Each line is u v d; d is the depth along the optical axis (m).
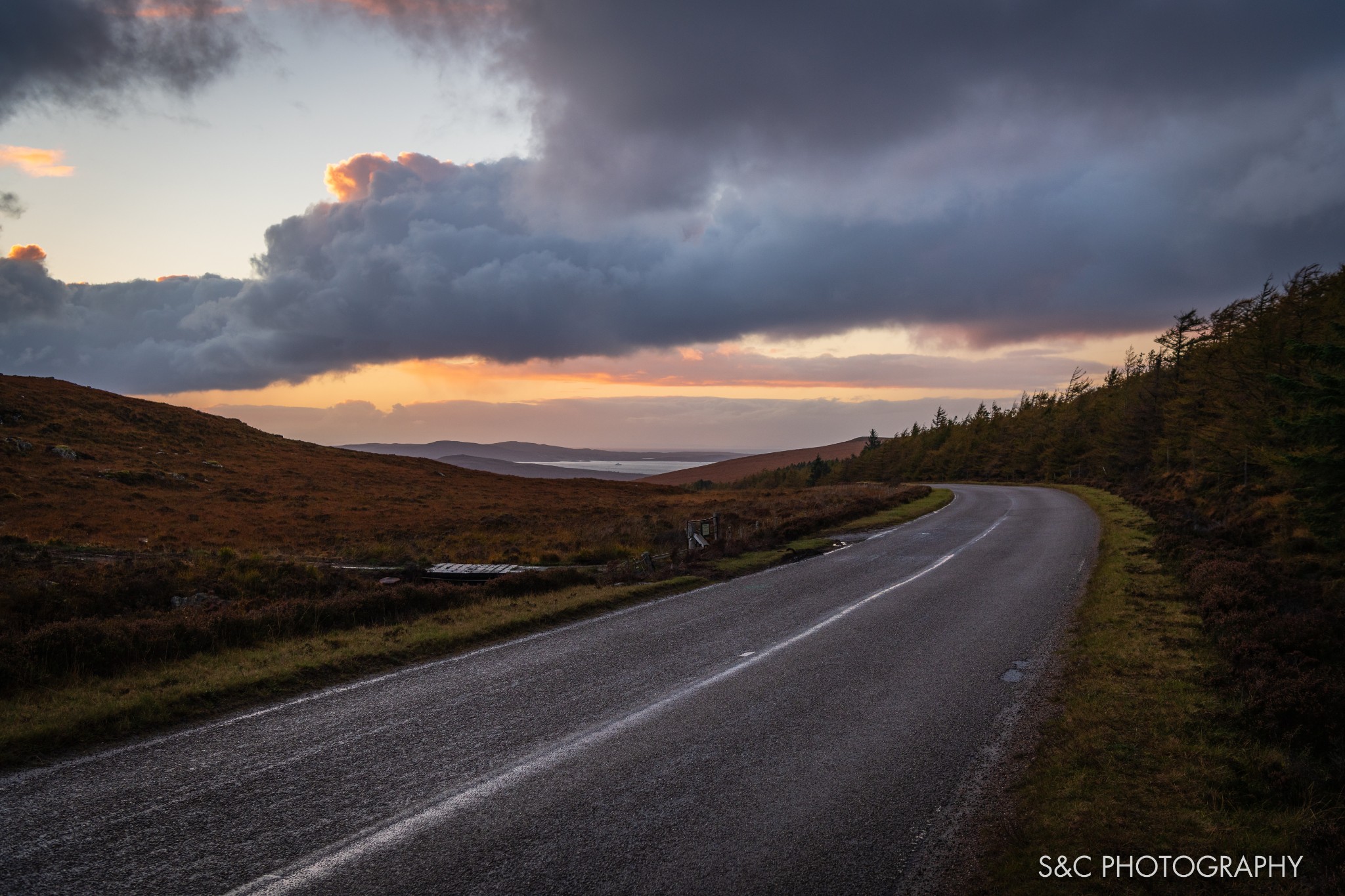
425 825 4.54
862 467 119.44
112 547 21.12
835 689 7.54
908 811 4.79
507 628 10.66
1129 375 59.50
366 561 21.98
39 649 8.03
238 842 4.30
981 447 88.12
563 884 3.88
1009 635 9.81
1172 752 5.66
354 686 7.79
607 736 6.17
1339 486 15.27
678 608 12.34
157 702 6.84
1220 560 13.48
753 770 5.46
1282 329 26.66
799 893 3.84
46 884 3.79
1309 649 8.46
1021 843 4.32
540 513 41.00
